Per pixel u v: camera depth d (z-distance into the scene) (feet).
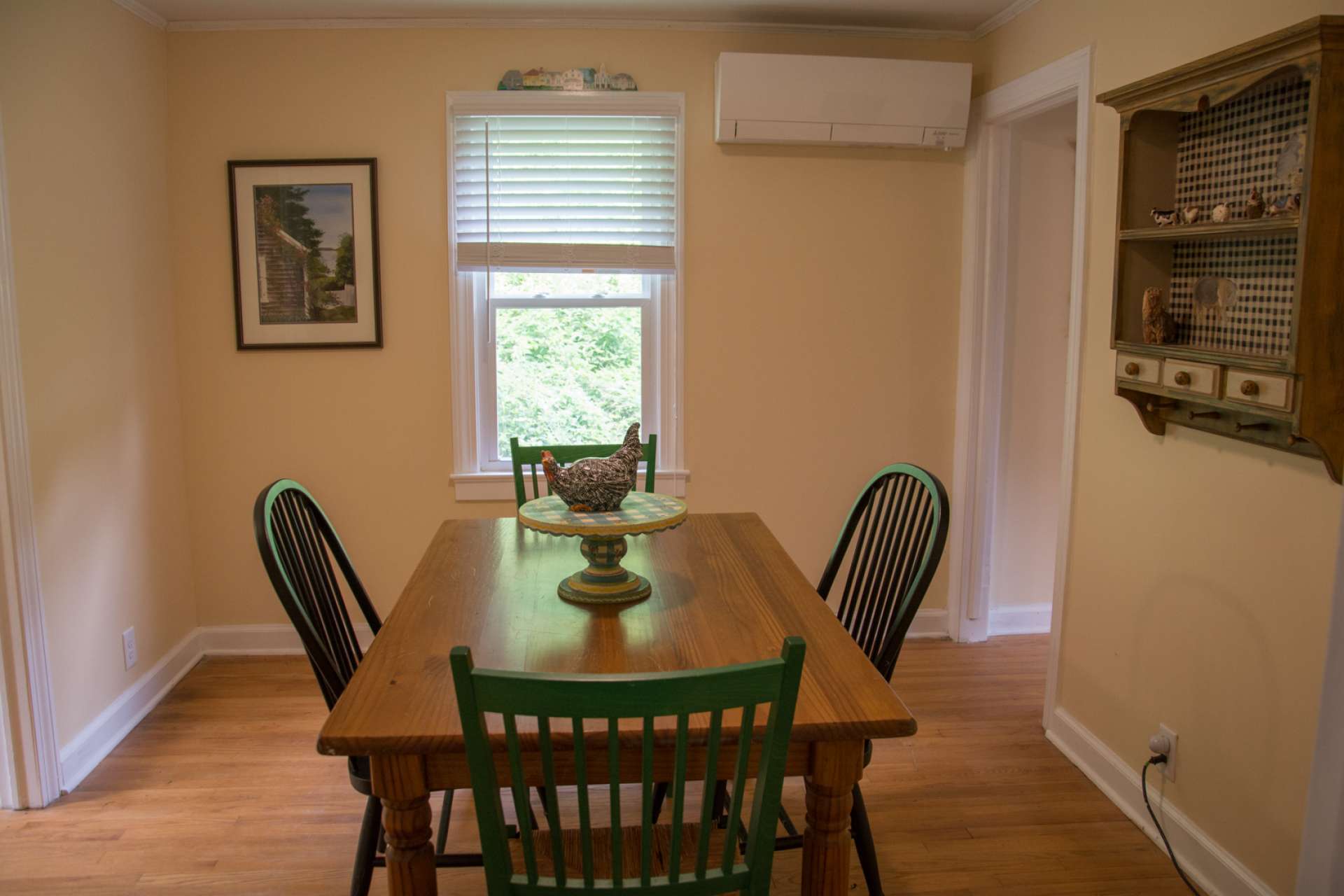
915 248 11.86
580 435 12.09
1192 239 6.95
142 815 8.45
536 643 5.75
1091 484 9.09
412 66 11.06
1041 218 11.96
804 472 12.14
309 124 11.09
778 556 7.63
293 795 8.77
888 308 11.94
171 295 11.20
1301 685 6.49
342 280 11.33
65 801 8.66
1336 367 5.90
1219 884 7.31
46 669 8.54
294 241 11.23
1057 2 9.61
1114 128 8.53
